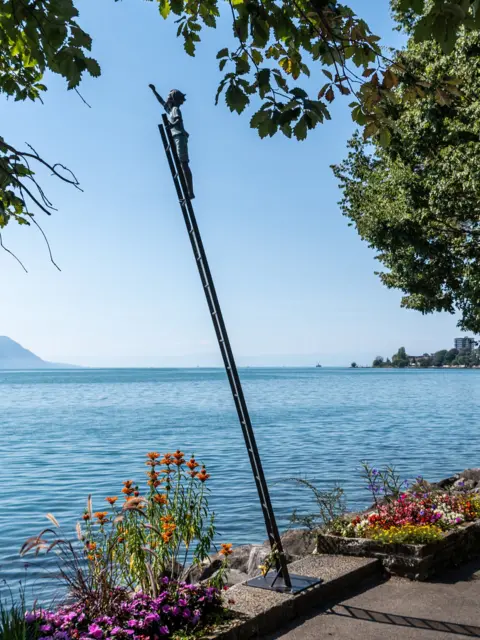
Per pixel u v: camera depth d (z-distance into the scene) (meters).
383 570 6.79
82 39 3.53
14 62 4.46
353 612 5.70
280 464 22.55
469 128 13.73
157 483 5.76
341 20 3.99
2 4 3.54
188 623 4.98
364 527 7.38
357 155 18.83
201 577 8.08
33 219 4.00
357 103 4.20
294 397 79.44
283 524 13.22
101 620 4.66
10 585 9.20
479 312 17.03
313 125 3.80
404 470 21.17
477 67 13.22
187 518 5.68
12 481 19.61
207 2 4.30
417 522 7.42
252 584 5.99
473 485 12.62
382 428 37.56
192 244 6.25
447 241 16.92
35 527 13.52
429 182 15.33
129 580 5.43
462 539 7.29
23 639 4.16
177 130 6.13
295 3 3.94
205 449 27.38
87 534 5.35
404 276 17.81
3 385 141.88
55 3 3.38
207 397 81.94
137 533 5.36
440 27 3.23
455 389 112.88
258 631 5.18
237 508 14.95
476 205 14.88
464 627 5.31
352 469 21.30
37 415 50.62
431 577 6.66
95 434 34.62
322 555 7.05
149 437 32.78
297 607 5.63
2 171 3.64
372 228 17.02
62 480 19.77
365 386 125.94
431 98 13.91
